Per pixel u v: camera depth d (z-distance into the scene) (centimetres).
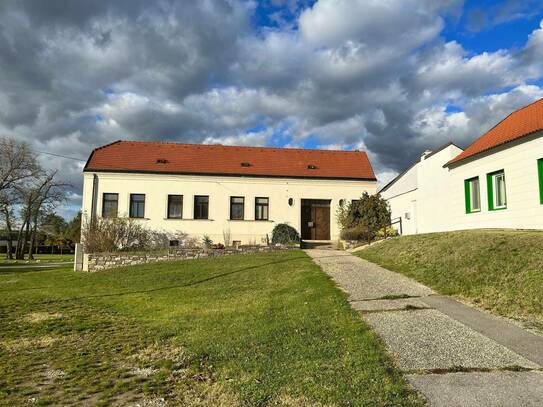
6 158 4138
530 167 1438
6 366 623
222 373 554
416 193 2741
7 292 1409
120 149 2912
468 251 1179
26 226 4322
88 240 2217
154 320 912
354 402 442
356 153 3181
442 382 495
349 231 2392
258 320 822
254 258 1816
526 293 828
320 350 606
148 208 2672
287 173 2819
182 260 1928
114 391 516
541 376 505
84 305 1130
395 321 747
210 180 2742
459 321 736
